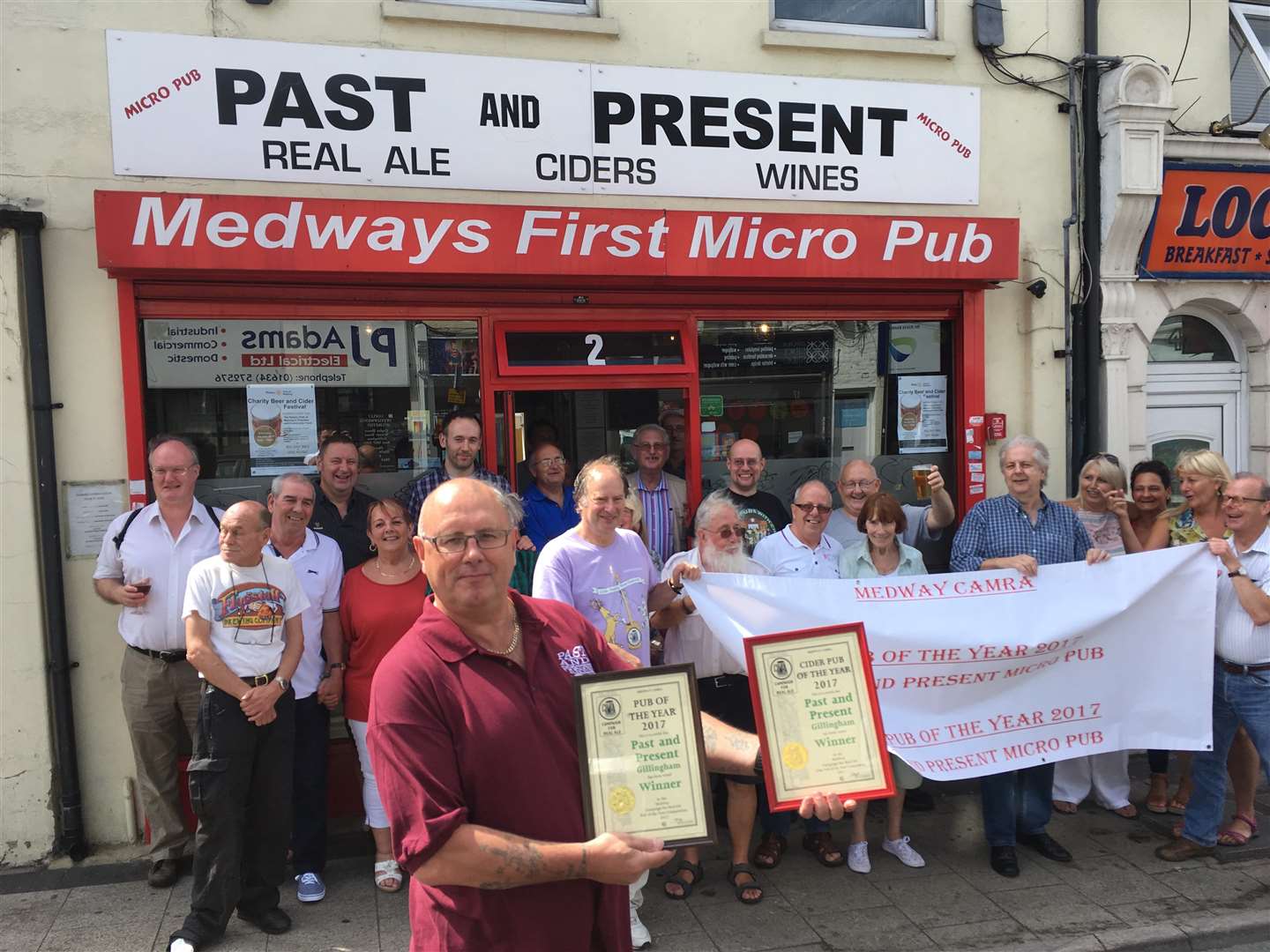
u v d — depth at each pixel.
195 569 3.54
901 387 5.71
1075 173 5.70
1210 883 4.13
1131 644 4.14
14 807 4.24
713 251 4.95
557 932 1.93
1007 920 3.85
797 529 4.37
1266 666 4.06
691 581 3.78
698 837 1.95
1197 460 4.41
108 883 4.11
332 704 4.11
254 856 3.70
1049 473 5.77
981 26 5.48
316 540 4.16
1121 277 5.73
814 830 4.50
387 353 4.86
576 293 5.04
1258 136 5.92
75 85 4.30
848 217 5.10
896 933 3.77
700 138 5.14
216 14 4.46
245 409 4.70
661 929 3.81
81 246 4.32
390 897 4.04
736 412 5.46
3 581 4.20
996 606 4.05
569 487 5.10
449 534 1.97
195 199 4.21
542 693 2.04
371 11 4.66
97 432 4.36
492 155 4.86
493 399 4.99
